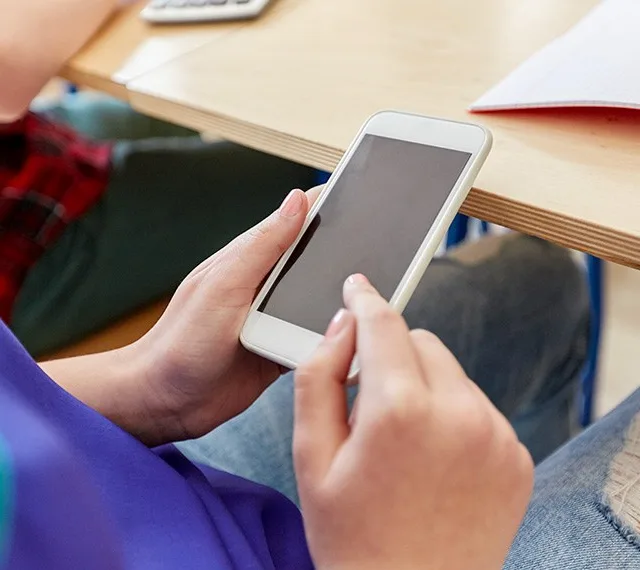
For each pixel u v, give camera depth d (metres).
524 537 0.42
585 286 0.74
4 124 0.75
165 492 0.37
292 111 0.53
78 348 0.76
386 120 0.45
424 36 0.60
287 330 0.41
